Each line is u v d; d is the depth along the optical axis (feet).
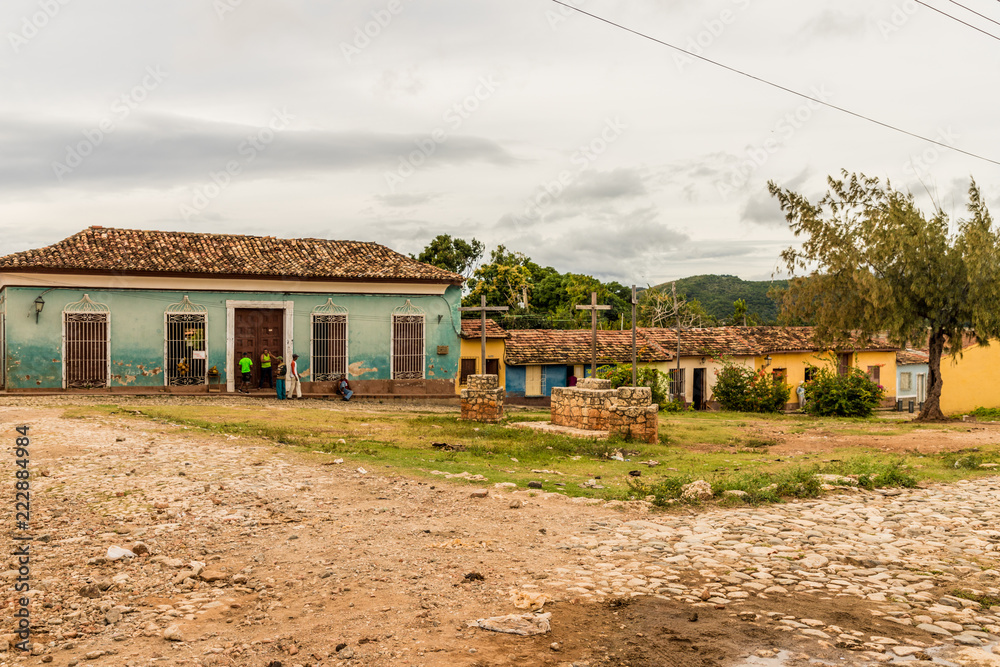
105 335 83.30
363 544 24.27
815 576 21.77
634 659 15.48
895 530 28.25
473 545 24.43
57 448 41.01
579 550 24.22
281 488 32.78
